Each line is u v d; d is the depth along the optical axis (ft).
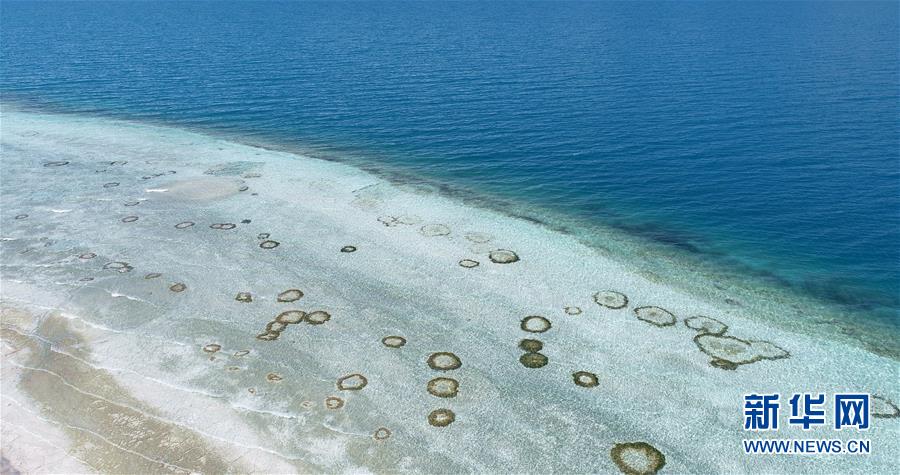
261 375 75.31
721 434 67.36
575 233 118.42
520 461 63.26
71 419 67.72
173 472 60.85
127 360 77.82
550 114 205.46
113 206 126.93
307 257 105.60
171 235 113.50
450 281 98.27
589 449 65.05
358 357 79.10
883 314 92.32
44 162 155.63
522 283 98.12
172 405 70.03
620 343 82.89
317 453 63.62
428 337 83.56
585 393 73.20
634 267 104.99
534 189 141.90
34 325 84.94
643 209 130.82
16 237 111.96
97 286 95.25
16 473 60.64
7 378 74.18
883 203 131.13
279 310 89.51
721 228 121.60
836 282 101.45
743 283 100.58
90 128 190.80
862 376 77.30
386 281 97.96
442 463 62.69
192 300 91.76
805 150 165.27
